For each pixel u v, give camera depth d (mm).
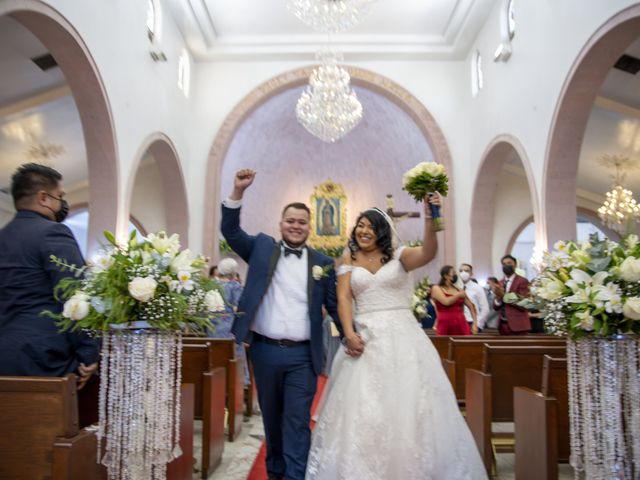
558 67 8867
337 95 11297
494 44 12094
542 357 4191
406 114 14695
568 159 9172
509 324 7070
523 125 10430
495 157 12602
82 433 2426
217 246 13883
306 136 16328
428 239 3191
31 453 2264
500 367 4191
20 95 10438
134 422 2764
